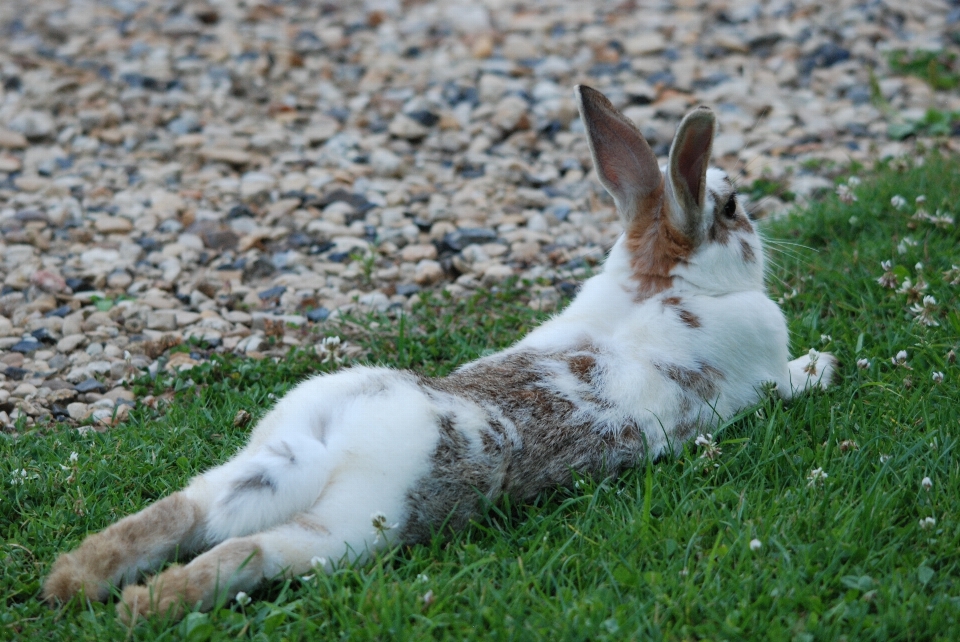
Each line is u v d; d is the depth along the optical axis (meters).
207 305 10.28
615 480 6.87
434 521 6.27
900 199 10.05
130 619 5.61
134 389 8.77
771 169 12.54
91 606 5.76
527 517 6.59
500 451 6.43
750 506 6.32
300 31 16.67
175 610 5.63
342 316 9.80
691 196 7.26
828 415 7.39
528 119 14.07
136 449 7.57
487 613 5.53
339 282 10.70
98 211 11.92
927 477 6.37
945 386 7.55
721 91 14.53
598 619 5.43
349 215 11.96
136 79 14.71
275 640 5.52
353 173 12.94
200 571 5.70
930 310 8.38
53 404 8.62
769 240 9.34
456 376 6.95
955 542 5.93
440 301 10.26
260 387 8.75
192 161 13.09
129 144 13.38
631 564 5.87
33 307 9.99
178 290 10.59
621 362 7.11
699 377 7.22
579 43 16.14
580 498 6.54
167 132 13.77
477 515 6.43
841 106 13.99
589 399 6.85
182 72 15.08
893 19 16.14
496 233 11.63
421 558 6.12
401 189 12.56
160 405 8.56
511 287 10.39
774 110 14.00
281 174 12.89
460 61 15.75
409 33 16.69
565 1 17.62
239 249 11.26
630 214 7.70
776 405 7.35
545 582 5.89
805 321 8.85
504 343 9.22
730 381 7.37
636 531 6.16
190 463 7.41
